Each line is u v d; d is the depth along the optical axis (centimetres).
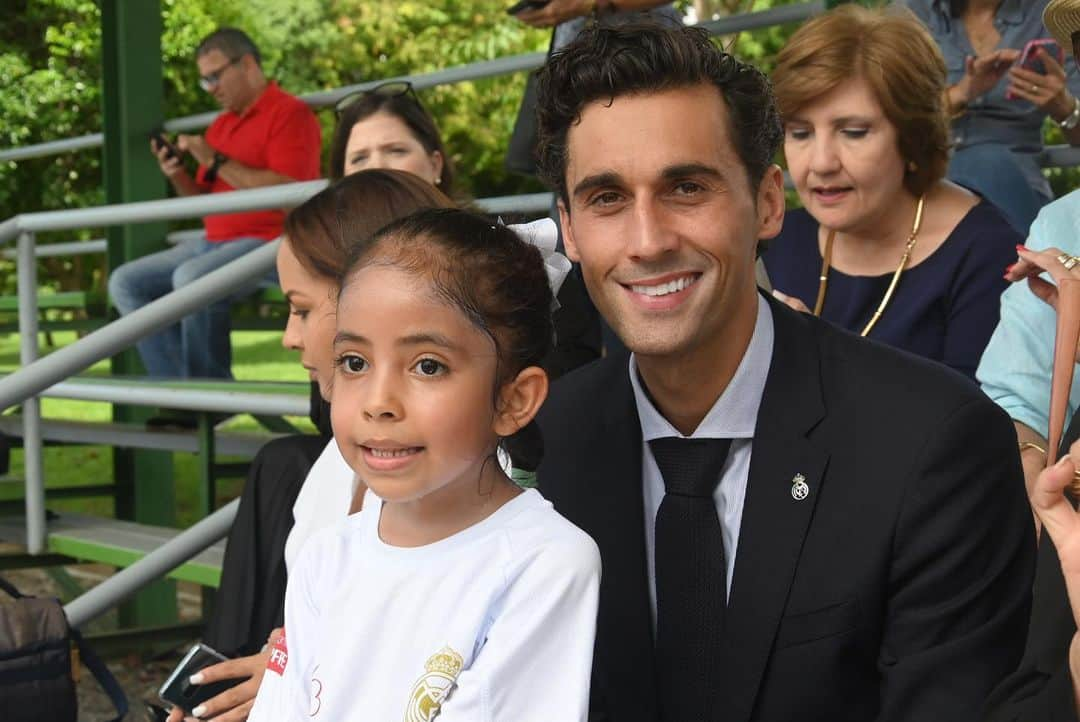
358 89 563
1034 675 162
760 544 182
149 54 591
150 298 557
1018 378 240
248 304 599
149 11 590
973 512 178
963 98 345
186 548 356
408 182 241
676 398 191
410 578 172
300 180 586
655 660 192
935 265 292
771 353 192
